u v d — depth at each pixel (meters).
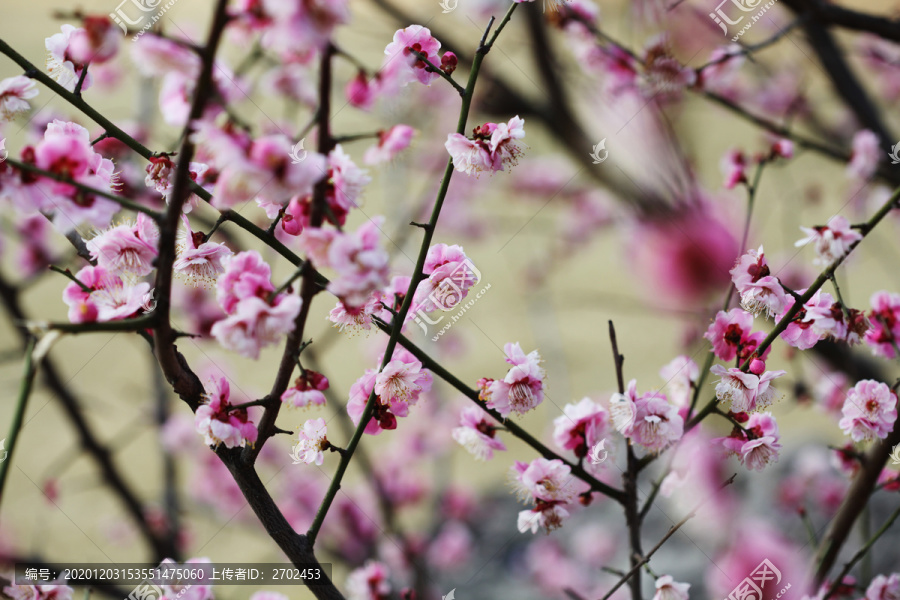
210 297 2.61
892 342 1.81
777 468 2.94
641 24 2.06
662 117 2.09
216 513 3.09
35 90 1.72
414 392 1.75
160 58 1.66
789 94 2.77
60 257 2.86
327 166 1.68
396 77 1.77
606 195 3.54
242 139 1.66
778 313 1.78
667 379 1.84
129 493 2.31
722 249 2.07
